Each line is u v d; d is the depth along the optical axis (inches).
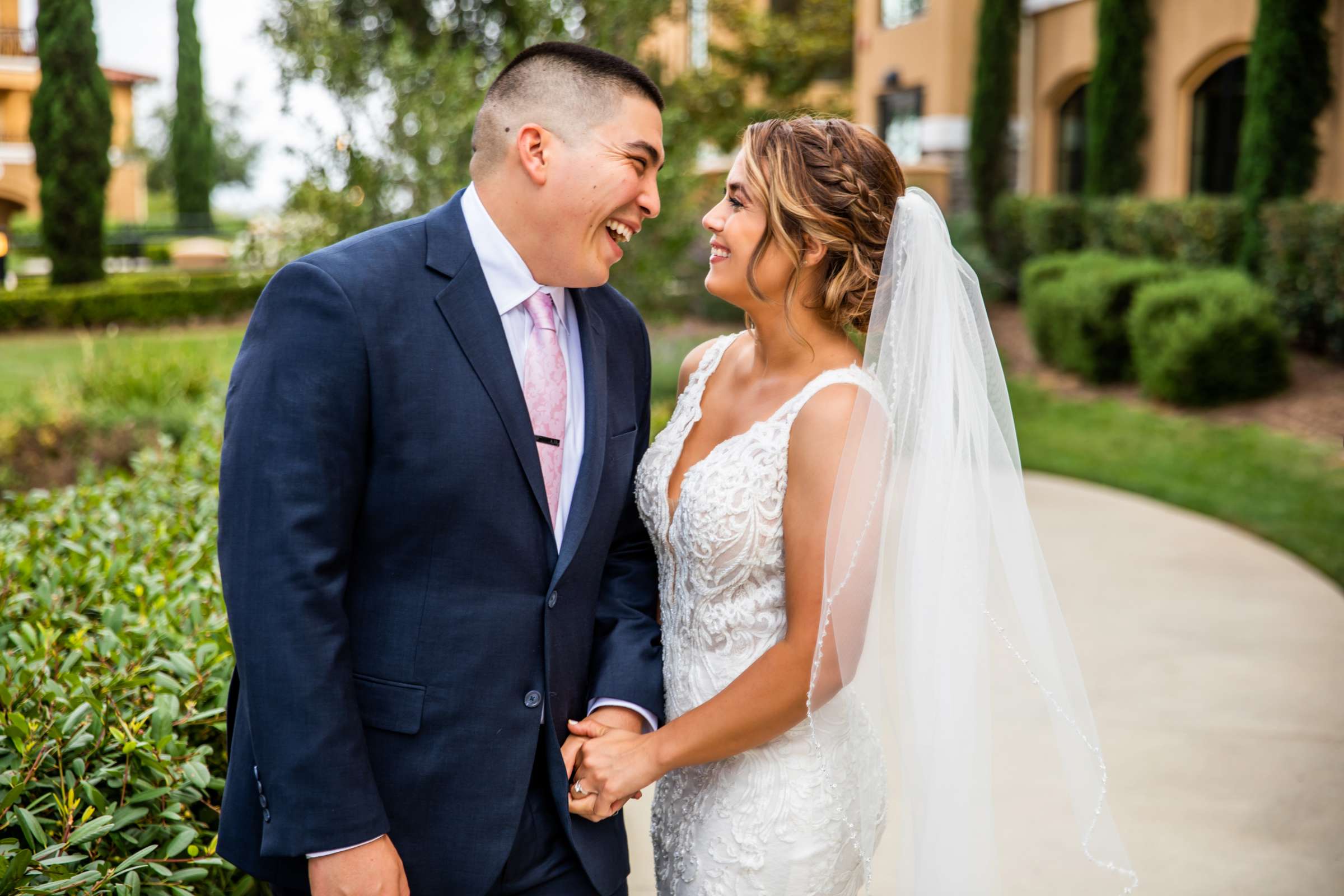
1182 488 289.4
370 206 246.2
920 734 71.3
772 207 73.1
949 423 73.6
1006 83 555.5
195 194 1045.2
